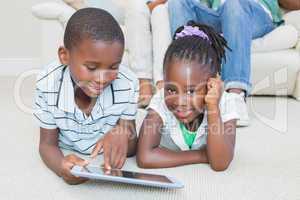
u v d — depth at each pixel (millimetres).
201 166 972
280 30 1676
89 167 859
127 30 1551
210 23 1486
